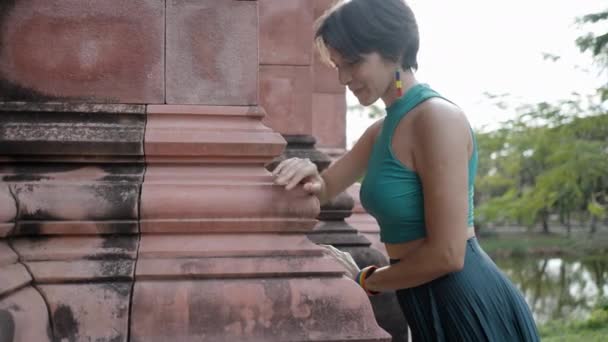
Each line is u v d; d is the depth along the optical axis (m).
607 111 12.81
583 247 19.25
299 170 2.21
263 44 4.25
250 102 2.33
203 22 2.31
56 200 2.10
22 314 1.89
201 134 2.23
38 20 2.23
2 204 1.99
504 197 16.86
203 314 2.08
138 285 2.09
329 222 4.16
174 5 2.30
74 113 2.22
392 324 3.99
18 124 2.16
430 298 2.03
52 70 2.24
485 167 19.97
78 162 2.18
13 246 2.09
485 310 1.98
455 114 1.94
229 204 2.17
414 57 2.05
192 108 2.28
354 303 2.16
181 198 2.15
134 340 2.04
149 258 2.13
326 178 2.41
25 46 2.23
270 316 2.11
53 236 2.12
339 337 2.12
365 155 2.38
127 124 2.24
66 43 2.24
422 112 1.96
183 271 2.12
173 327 2.06
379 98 2.15
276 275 2.17
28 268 2.06
